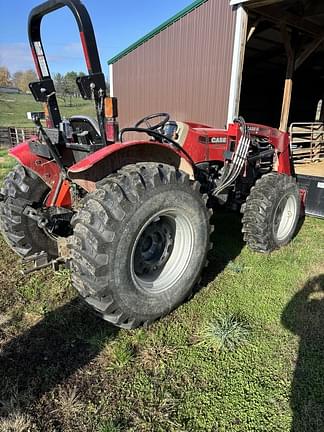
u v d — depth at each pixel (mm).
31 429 1417
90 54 1780
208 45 5566
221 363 1795
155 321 2109
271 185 3016
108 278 1742
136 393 1603
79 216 1760
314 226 3822
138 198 1793
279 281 2621
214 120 5727
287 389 1640
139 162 2119
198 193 2166
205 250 2307
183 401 1566
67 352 1847
